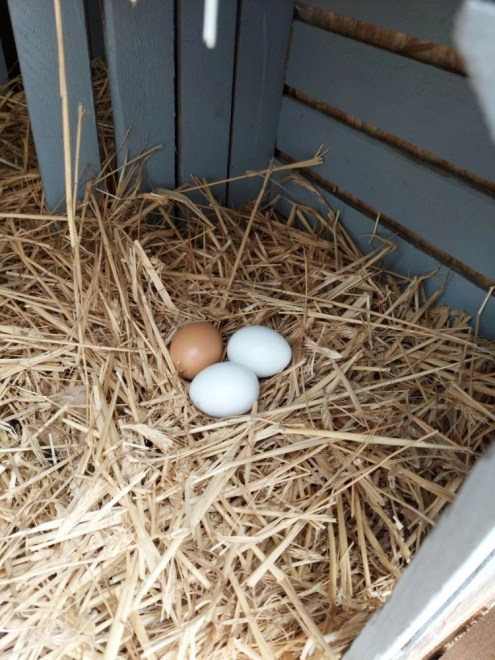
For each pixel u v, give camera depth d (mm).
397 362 440
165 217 520
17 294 444
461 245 431
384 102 447
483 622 243
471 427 382
